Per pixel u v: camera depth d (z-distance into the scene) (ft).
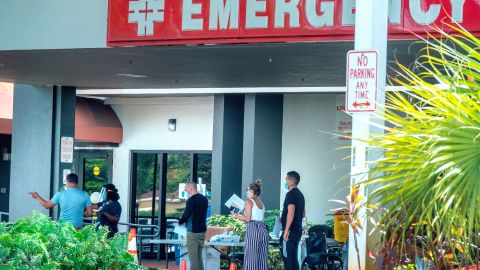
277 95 73.77
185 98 80.59
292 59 49.88
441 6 39.75
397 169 19.27
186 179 81.46
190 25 45.01
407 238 20.93
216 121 75.15
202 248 55.16
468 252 18.78
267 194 72.69
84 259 22.50
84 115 80.84
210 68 55.67
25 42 49.70
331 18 42.29
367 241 23.35
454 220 18.60
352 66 25.50
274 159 73.41
